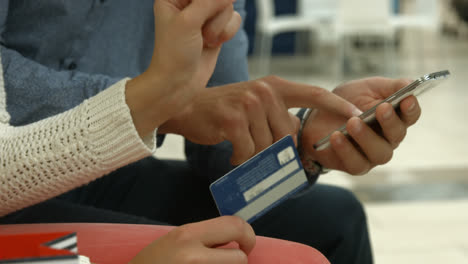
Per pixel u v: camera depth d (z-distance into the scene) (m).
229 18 0.45
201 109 0.63
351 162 0.66
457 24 8.13
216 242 0.41
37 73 0.66
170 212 0.83
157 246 0.40
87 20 0.81
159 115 0.47
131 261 0.40
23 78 0.65
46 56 0.80
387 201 2.09
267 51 5.97
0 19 0.72
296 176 0.47
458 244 1.71
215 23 0.44
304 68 6.17
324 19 6.16
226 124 0.62
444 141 2.89
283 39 6.68
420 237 1.77
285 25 5.21
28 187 0.50
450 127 3.19
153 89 0.45
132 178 0.86
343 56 5.91
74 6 0.78
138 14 0.88
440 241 1.73
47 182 0.50
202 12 0.42
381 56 6.57
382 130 0.62
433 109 3.67
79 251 0.43
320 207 0.82
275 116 0.62
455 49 7.15
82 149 0.48
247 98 0.61
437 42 7.73
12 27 0.78
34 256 0.32
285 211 0.82
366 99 0.72
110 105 0.47
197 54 0.43
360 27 4.98
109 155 0.48
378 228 1.85
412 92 0.57
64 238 0.33
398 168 2.46
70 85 0.65
